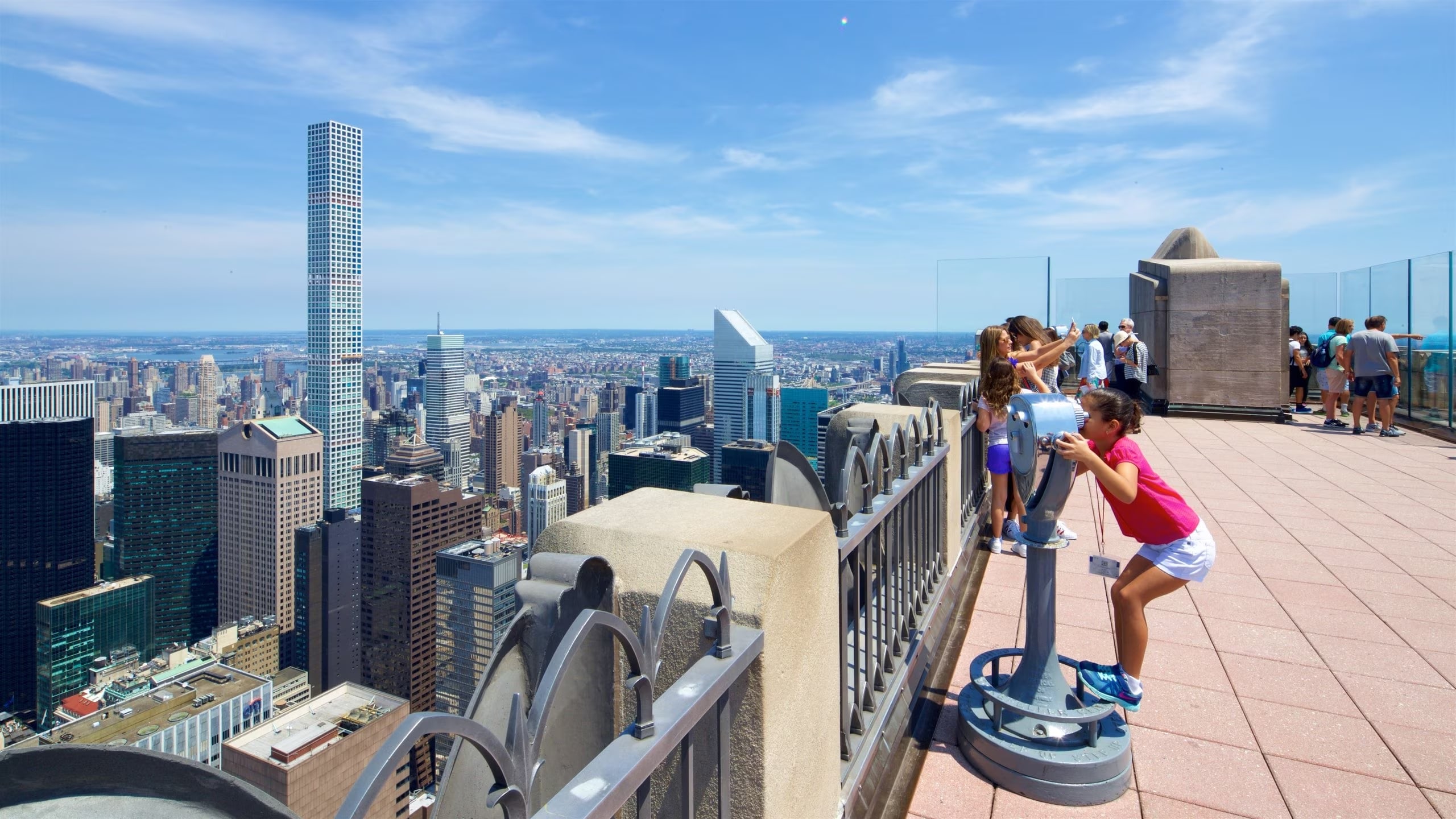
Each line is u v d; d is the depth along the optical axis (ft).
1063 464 9.14
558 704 5.53
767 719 5.50
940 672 12.24
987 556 17.88
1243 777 9.34
